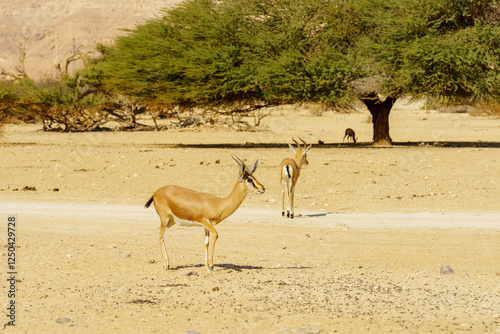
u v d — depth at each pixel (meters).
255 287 33.22
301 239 48.84
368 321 27.50
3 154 117.50
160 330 26.05
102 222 56.75
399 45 134.75
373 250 44.84
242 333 25.78
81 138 177.12
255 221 57.38
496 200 70.06
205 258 38.47
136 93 156.62
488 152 123.94
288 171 58.12
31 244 45.25
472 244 47.16
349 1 140.25
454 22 138.25
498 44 129.12
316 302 30.53
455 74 132.25
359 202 69.19
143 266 38.28
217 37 140.88
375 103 148.62
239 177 34.72
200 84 137.50
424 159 109.88
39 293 31.62
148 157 111.44
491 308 29.64
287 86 130.75
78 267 37.81
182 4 149.62
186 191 35.88
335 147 137.12
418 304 30.31
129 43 149.75
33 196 72.44
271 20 145.50
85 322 27.00
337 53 137.12
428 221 57.72
